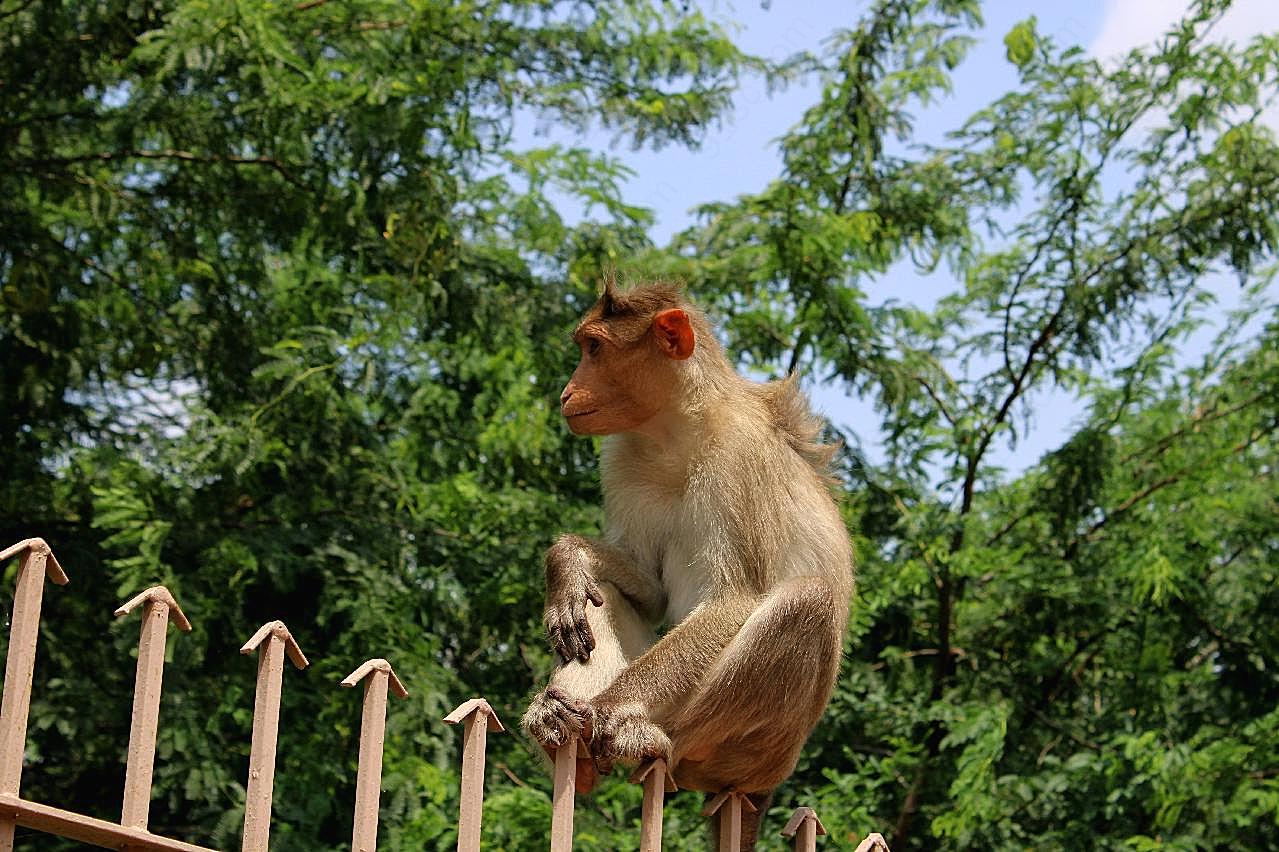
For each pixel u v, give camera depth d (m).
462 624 13.54
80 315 12.95
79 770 11.92
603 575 6.00
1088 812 12.88
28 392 12.30
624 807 12.68
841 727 14.20
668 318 6.05
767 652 5.46
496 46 13.98
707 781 5.69
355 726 11.78
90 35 12.13
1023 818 13.63
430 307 12.99
